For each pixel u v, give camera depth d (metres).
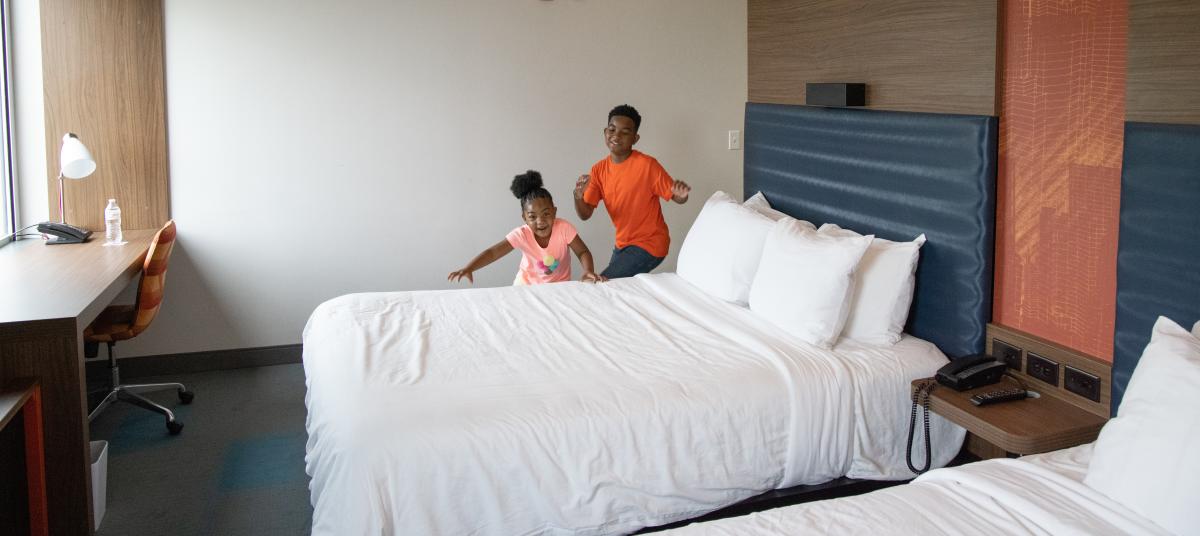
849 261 3.27
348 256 5.00
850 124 3.87
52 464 3.02
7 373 2.94
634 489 2.71
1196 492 1.89
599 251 5.44
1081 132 2.84
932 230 3.43
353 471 2.48
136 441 3.98
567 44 5.15
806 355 3.15
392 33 4.87
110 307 4.29
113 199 4.57
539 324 3.60
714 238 4.09
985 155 3.17
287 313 4.97
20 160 4.57
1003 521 2.06
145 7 4.54
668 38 5.32
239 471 3.68
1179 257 2.46
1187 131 2.42
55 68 4.49
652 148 5.42
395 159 4.99
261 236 4.86
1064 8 2.87
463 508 2.55
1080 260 2.88
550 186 5.28
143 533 3.17
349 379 2.94
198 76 4.66
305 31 4.75
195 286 4.82
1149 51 2.54
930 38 3.42
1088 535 1.93
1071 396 2.90
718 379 2.96
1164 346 2.15
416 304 3.88
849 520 2.08
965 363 3.06
